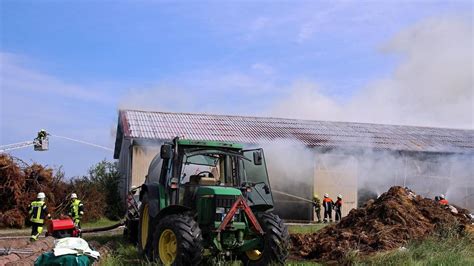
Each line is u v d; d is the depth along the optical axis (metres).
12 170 24.33
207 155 11.19
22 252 12.67
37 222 15.58
